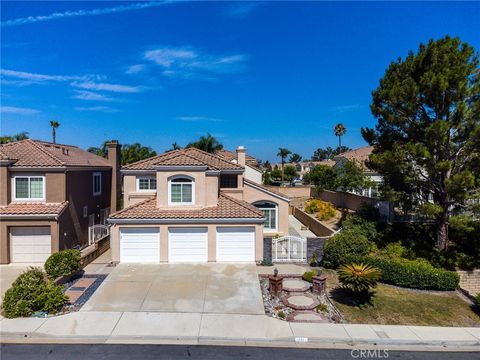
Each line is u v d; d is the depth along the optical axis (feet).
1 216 69.62
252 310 48.19
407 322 46.62
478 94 63.10
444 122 61.52
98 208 97.81
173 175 71.51
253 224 69.05
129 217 67.72
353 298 53.16
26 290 46.85
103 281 58.59
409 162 68.49
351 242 65.77
